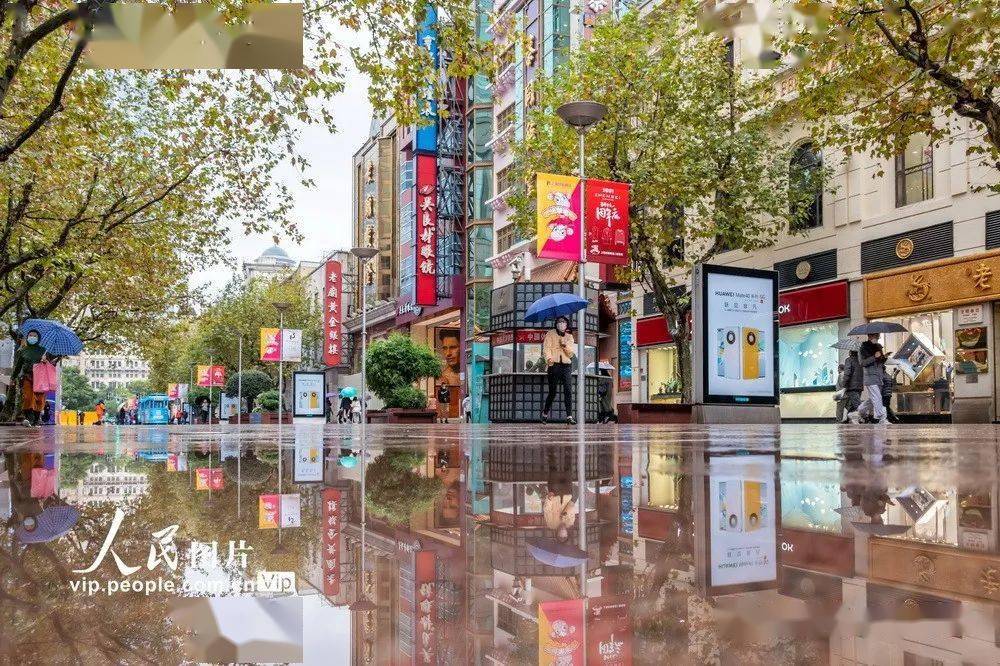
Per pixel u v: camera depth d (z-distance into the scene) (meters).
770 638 0.66
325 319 54.53
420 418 29.73
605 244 15.91
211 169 18.48
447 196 43.75
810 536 1.31
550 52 34.97
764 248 23.75
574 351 17.50
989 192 17.36
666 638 0.67
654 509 1.78
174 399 74.88
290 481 2.69
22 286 20.17
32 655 0.62
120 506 1.85
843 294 20.77
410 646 0.66
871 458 3.60
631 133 19.72
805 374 22.16
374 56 11.08
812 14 12.00
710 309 16.00
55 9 12.42
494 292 23.80
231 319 59.62
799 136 22.14
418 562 1.11
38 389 19.75
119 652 0.62
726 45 22.66
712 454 4.15
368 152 61.69
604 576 0.99
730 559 1.10
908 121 13.84
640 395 28.50
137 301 26.61
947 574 0.95
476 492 2.28
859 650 0.61
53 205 18.33
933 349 18.69
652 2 26.09
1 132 14.23
